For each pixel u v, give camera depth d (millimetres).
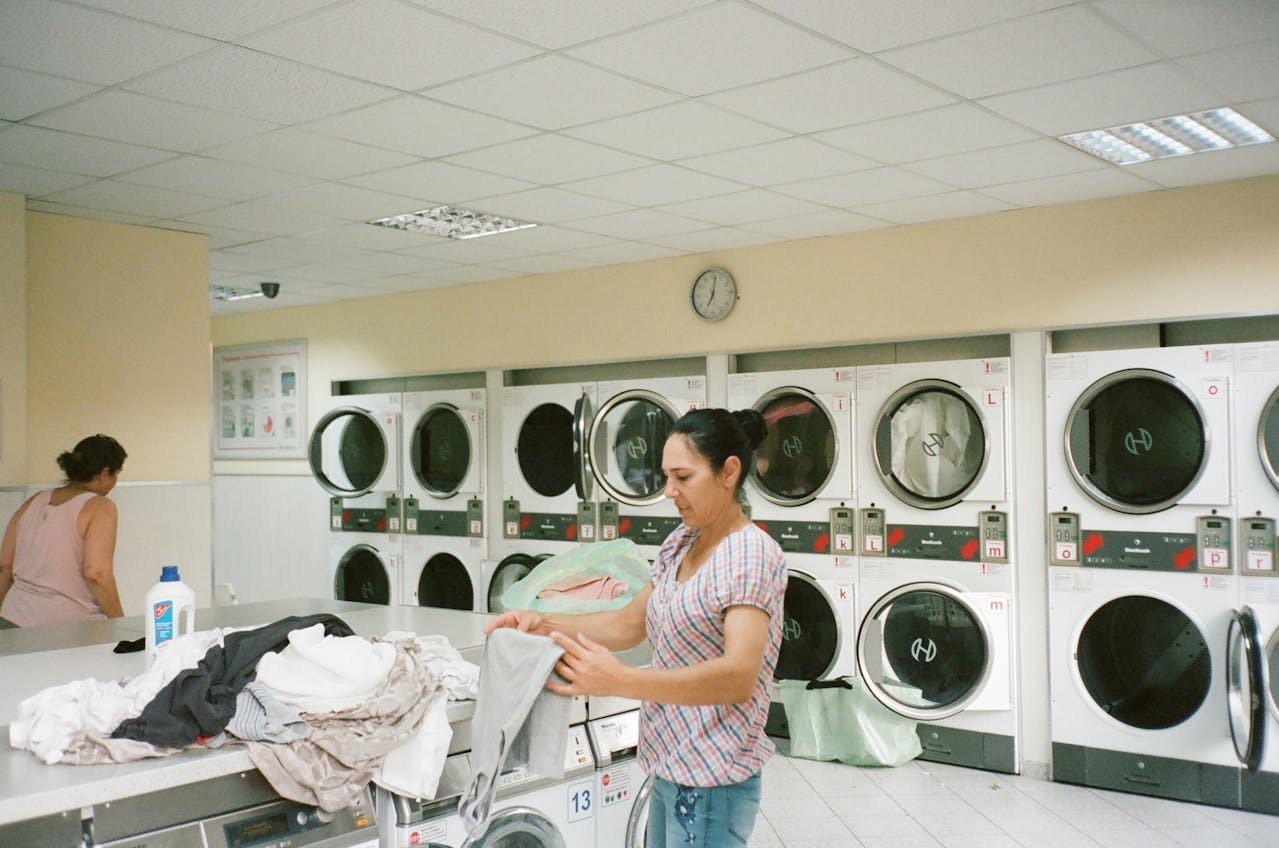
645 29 2777
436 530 7070
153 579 5219
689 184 4430
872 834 4137
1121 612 4684
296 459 8133
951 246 5117
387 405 7328
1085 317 4750
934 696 5160
